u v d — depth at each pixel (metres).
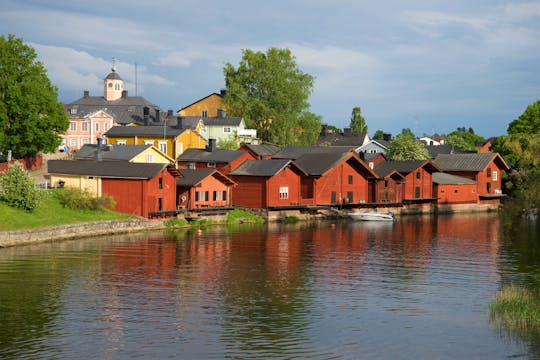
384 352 28.34
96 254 49.84
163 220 67.50
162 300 36.12
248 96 116.56
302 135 116.38
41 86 82.38
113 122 120.06
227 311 34.16
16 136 80.75
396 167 94.69
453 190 99.06
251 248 54.72
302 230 68.88
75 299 36.03
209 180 74.88
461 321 32.72
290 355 27.88
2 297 36.25
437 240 61.94
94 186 68.62
